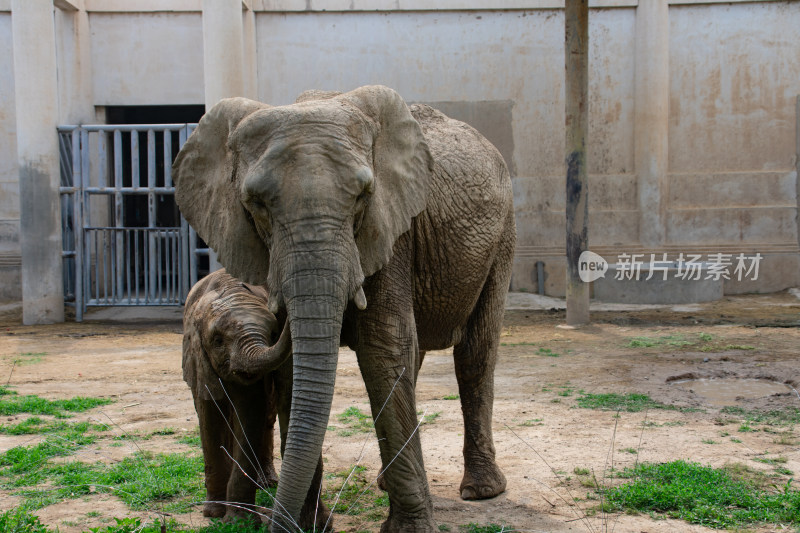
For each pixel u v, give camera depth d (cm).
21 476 584
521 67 1886
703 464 598
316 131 353
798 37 1870
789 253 1894
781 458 609
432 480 579
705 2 1862
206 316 433
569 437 688
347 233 351
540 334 1373
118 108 2069
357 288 355
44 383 981
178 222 1603
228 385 438
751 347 1149
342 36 1881
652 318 1548
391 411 419
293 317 340
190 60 1870
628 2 1858
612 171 1905
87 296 1636
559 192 1900
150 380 998
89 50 1864
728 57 1880
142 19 1864
